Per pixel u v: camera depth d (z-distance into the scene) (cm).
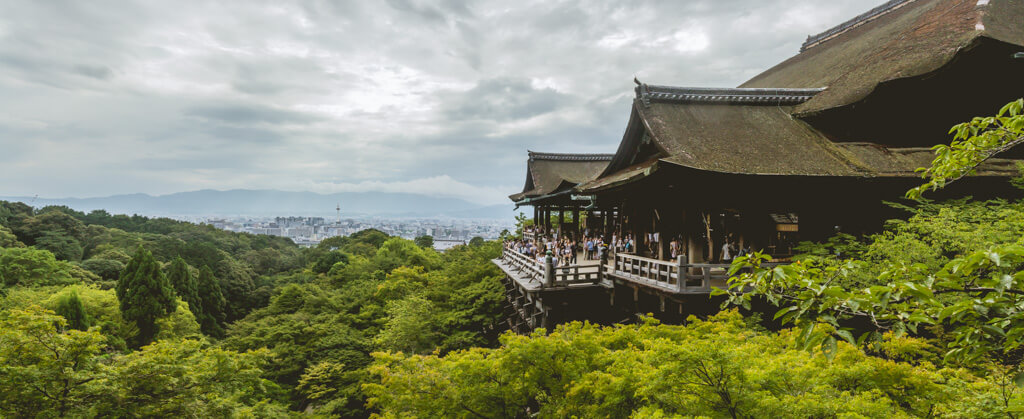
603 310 1953
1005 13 1802
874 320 397
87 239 7544
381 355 1112
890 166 1552
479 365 974
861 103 1697
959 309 352
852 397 626
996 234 1031
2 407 954
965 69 1582
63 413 1004
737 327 1060
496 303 2727
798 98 1995
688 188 1484
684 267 1348
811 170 1480
